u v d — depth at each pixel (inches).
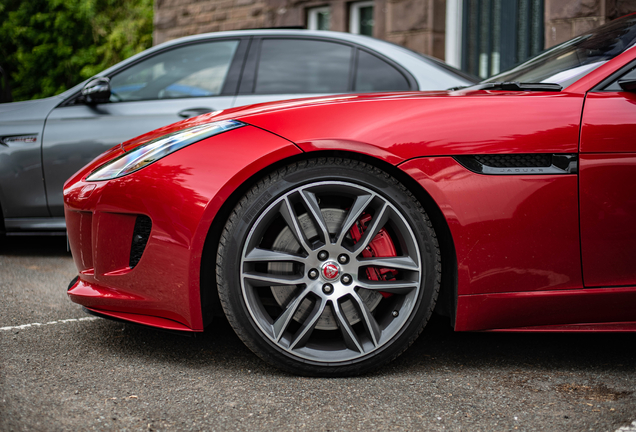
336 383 68.5
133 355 76.7
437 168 66.9
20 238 175.3
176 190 67.6
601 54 77.2
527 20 227.3
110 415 58.4
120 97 145.1
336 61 143.0
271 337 68.4
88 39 502.9
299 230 68.4
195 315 68.7
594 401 63.9
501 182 67.0
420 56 140.6
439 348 82.0
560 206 67.0
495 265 67.5
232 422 57.8
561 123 67.7
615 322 71.2
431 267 69.4
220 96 143.1
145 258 69.2
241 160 67.4
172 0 333.1
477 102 69.7
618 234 67.5
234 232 67.6
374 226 68.9
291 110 70.9
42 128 141.4
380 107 70.0
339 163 68.6
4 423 55.1
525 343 84.5
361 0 268.4
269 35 147.7
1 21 488.7
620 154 67.1
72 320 91.6
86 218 75.9
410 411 61.1
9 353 75.8
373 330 69.5
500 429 57.1
